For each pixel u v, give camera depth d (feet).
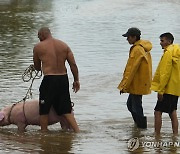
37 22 170.91
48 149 48.16
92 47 118.52
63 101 56.34
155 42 124.77
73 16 190.70
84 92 77.41
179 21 171.01
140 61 57.62
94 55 108.17
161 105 55.11
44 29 57.16
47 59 56.18
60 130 57.36
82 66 96.73
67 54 56.90
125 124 60.34
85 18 183.21
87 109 67.56
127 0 253.44
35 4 247.29
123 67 95.86
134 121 60.13
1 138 53.11
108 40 129.39
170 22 168.55
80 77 87.25
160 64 54.39
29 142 51.11
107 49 115.85
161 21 171.53
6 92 75.56
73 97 74.23
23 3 251.60
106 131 56.75
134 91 58.39
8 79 84.64
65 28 154.10
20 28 155.74
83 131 56.75
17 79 84.58
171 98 54.75
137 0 252.21
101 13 201.46
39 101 56.59
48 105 56.13
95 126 59.16
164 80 53.78
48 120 57.11
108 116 64.08
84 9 219.61
